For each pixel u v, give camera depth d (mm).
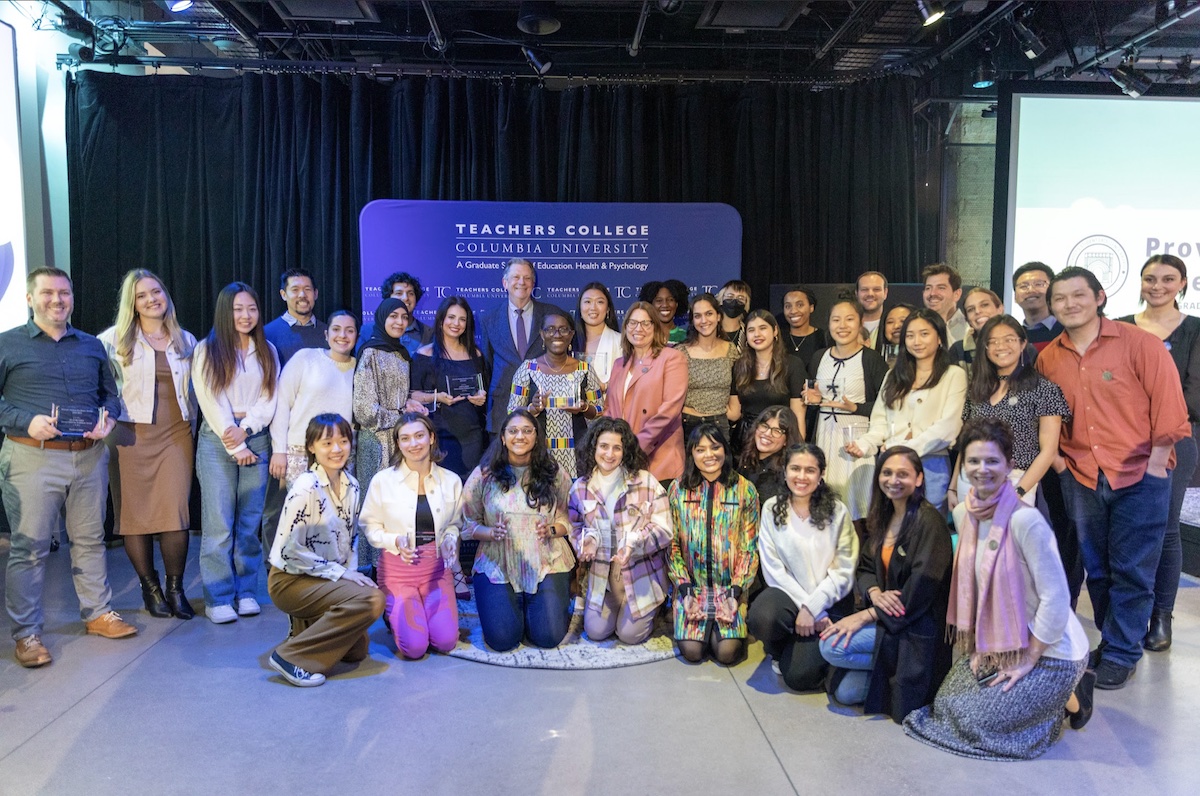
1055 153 4859
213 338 3641
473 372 4145
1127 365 2986
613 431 3396
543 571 3391
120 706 2861
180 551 3785
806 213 5602
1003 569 2498
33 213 5133
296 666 3023
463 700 2916
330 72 5305
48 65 5293
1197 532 4410
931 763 2484
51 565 4621
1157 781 2389
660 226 4957
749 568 3275
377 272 4871
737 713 2822
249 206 5348
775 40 5438
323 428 3152
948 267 4016
